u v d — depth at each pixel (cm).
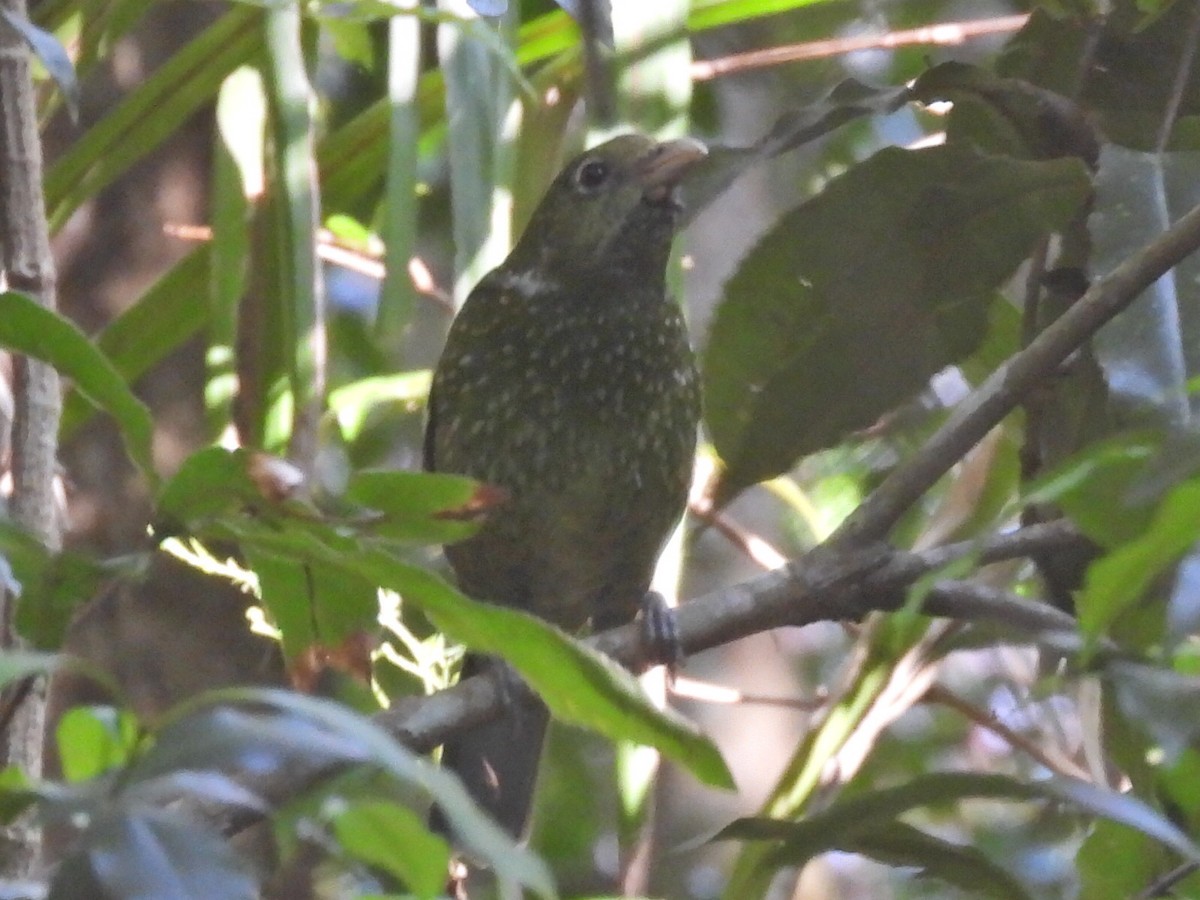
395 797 506
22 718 396
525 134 669
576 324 745
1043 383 502
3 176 443
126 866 251
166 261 825
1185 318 448
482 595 800
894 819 448
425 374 805
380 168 705
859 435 713
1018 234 529
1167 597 398
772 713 946
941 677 874
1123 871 499
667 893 902
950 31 762
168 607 749
